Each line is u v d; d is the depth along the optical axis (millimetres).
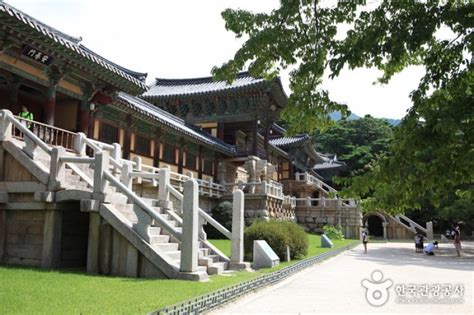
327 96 7672
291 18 7562
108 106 24203
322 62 7215
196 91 41312
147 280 9914
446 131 4469
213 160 39062
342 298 9312
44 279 9359
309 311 7785
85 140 14648
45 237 11469
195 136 31828
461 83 5027
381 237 53750
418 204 5590
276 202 34875
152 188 20297
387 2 5812
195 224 10586
